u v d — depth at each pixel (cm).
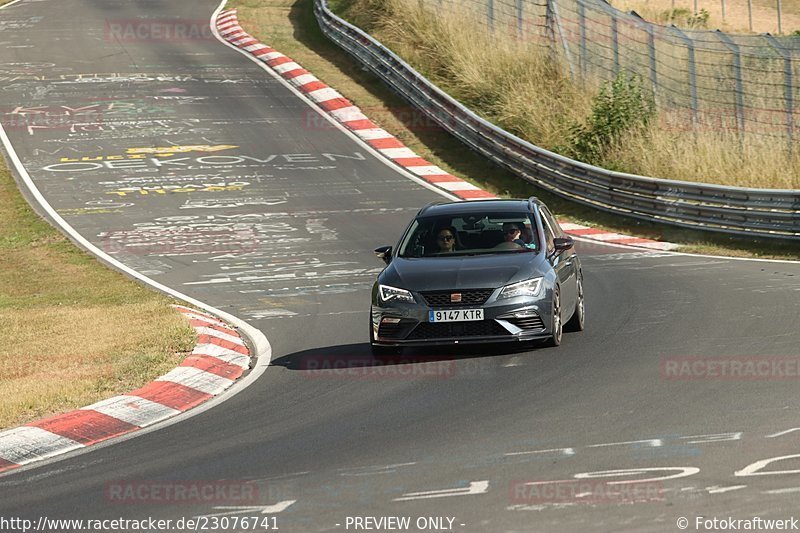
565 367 3750
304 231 8481
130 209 9350
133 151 11225
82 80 13988
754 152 9256
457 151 11412
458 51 13312
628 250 7675
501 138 10894
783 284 5659
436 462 2619
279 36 16050
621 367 3688
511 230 4366
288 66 14438
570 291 4416
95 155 11100
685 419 2911
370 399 3453
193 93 13388
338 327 5138
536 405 3197
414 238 4425
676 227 8444
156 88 13600
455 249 4334
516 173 10575
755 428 2766
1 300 6606
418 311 3984
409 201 9556
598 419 2970
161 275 7169
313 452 2816
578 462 2542
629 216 9000
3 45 16062
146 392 3712
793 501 2159
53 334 5038
